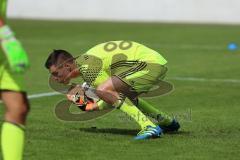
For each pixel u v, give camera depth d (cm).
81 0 9275
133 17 9100
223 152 1630
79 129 1964
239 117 2228
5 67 1259
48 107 2436
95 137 1823
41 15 9388
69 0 9300
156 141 1756
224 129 1988
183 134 1883
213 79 3378
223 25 8288
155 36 6588
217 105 2519
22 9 9419
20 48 1179
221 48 5375
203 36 6625
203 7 8794
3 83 1264
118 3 9162
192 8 8838
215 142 1758
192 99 2683
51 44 5656
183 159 1545
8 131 1271
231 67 3988
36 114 2255
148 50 1844
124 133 1903
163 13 8962
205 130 1964
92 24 8275
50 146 1691
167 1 8919
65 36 6556
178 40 6147
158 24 8394
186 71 3759
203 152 1625
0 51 1247
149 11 9019
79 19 9269
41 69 3866
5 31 1184
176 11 8900
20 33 6875
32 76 3522
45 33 6912
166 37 6481
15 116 1271
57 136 1834
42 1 9375
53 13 9362
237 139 1811
